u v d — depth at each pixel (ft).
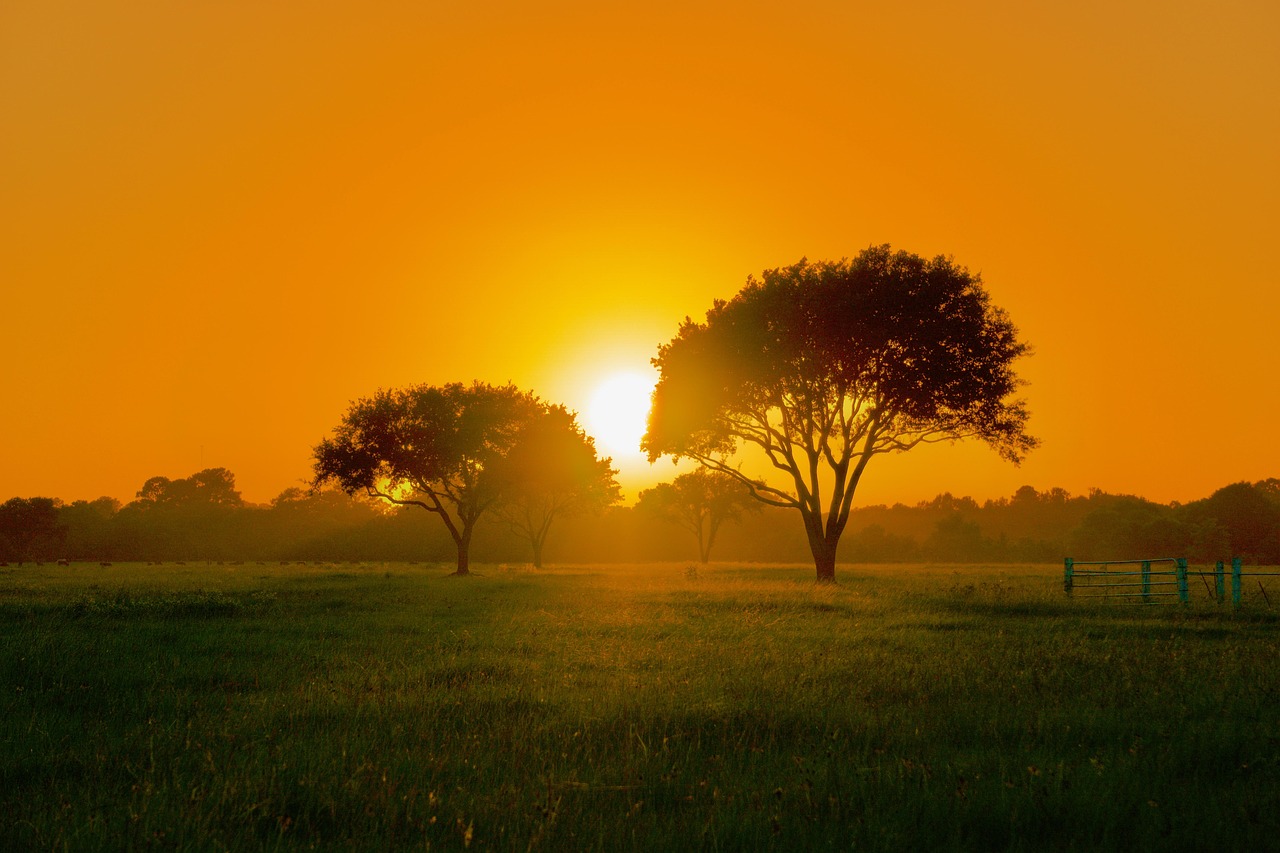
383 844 15.03
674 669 35.99
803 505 119.34
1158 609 67.36
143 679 33.83
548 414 194.39
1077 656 39.78
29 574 162.71
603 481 227.20
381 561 318.24
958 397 106.83
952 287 106.63
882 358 108.58
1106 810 16.46
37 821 15.96
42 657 38.52
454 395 177.06
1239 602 68.08
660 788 18.48
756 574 157.28
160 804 16.71
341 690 30.40
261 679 33.78
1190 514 338.34
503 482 175.01
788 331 108.47
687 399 119.24
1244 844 14.87
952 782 18.39
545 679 33.19
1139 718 25.46
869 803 17.08
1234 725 23.71
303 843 15.29
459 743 22.38
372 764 19.70
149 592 87.35
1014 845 15.25
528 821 15.87
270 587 102.63
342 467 167.32
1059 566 234.99
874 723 24.67
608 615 62.44
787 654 40.73
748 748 22.39
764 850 14.75
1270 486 394.73
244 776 18.70
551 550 352.28
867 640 47.42
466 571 173.27
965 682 31.81
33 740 23.20
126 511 440.04
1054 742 22.79
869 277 107.04
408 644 45.11
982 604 71.97
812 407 118.42
